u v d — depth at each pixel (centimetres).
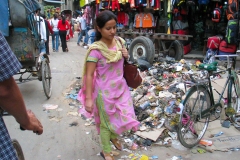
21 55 434
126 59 265
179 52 741
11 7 404
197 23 958
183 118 304
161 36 691
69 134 357
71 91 536
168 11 814
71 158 299
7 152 120
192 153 303
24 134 358
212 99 336
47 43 1024
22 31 425
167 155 298
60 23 1117
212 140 329
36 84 602
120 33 771
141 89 478
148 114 380
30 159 298
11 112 117
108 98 250
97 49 242
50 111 436
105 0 1015
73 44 1496
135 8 916
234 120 380
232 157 294
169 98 427
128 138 329
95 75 260
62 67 791
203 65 326
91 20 1338
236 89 387
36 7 479
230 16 678
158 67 645
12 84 112
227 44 695
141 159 285
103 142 266
